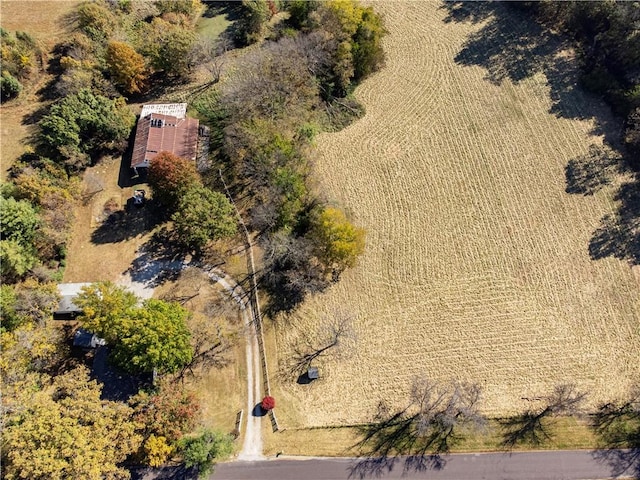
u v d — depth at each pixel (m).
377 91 76.12
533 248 59.41
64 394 42.03
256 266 56.72
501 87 75.50
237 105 65.12
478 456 46.62
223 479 45.22
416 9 87.44
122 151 63.12
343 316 54.31
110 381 48.25
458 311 54.97
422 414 47.78
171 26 72.31
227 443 44.00
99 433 38.91
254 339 52.34
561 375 51.00
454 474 45.72
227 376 50.06
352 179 65.69
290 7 80.00
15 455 35.31
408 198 63.91
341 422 48.47
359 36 74.19
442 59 79.94
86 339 48.94
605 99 72.88
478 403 49.38
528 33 82.19
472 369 51.38
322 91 73.75
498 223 61.53
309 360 51.53
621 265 58.03
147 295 53.78
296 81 70.31
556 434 47.75
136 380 48.34
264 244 56.97
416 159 67.75
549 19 83.69
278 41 75.69
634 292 56.03
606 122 70.56
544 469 46.06
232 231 54.25
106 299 45.03
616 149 67.69
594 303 55.34
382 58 78.56
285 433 47.50
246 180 62.75
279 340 52.59
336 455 46.50
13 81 63.66
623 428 48.09
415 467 45.97
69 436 37.16
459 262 58.53
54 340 47.78
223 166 63.75
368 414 48.91
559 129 70.19
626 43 71.81
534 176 65.62
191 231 52.72
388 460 46.28
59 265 54.44
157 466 44.81
